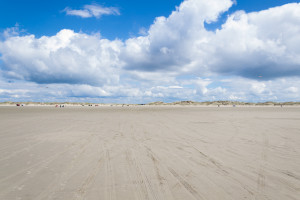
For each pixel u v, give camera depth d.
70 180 4.03
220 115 23.77
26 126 12.55
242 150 6.55
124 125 13.31
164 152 6.30
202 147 6.98
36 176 4.23
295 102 154.25
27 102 140.62
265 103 161.12
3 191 3.51
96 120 16.88
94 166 4.93
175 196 3.35
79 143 7.61
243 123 14.63
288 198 3.29
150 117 20.52
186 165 5.03
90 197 3.30
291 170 4.65
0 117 19.86
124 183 3.89
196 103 176.38
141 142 7.83
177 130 11.05
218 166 4.95
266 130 11.05
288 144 7.44
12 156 5.77
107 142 7.81
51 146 7.09
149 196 3.35
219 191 3.55
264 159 5.53
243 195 3.39
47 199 3.22
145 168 4.79
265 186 3.77
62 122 15.09
